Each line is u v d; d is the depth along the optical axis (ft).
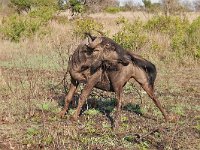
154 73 29.99
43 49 64.75
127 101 36.86
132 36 60.03
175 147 25.96
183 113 33.63
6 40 72.54
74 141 26.58
